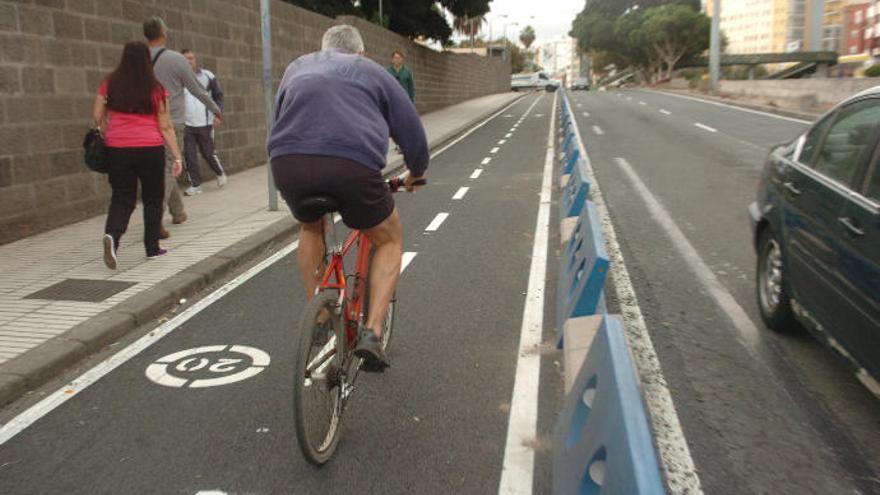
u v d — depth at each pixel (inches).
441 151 693.9
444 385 166.7
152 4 407.2
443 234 327.0
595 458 93.0
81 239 304.5
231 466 133.3
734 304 218.8
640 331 196.2
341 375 135.1
